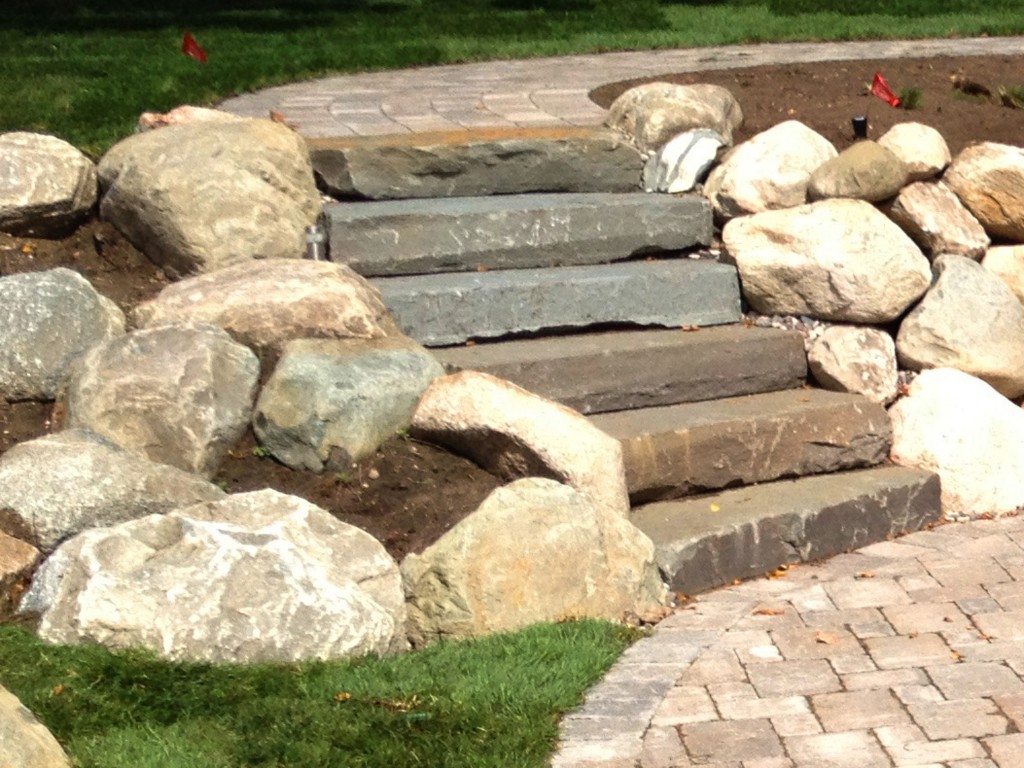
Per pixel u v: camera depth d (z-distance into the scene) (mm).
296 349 7266
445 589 6512
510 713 6043
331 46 12344
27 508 6566
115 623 6133
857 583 7059
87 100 10039
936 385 8023
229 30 13383
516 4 15438
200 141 8117
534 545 6621
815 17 13688
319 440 7070
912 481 7695
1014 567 7160
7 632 6180
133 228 8086
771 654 6492
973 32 12609
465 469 7168
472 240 8281
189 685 6027
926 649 6500
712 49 12219
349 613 6285
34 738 5496
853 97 9984
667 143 8891
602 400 7766
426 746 5844
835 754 5930
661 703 6191
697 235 8625
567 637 6461
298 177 8258
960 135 9336
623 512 7082
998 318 8281
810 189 8500
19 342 7324
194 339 7172
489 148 8664
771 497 7504
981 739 5988
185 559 6293
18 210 7973
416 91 10641
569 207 8398
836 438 7781
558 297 8055
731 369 8000
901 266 8203
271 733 5867
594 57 12031
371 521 6930
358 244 8156
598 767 5863
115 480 6645
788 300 8289
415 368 7332
